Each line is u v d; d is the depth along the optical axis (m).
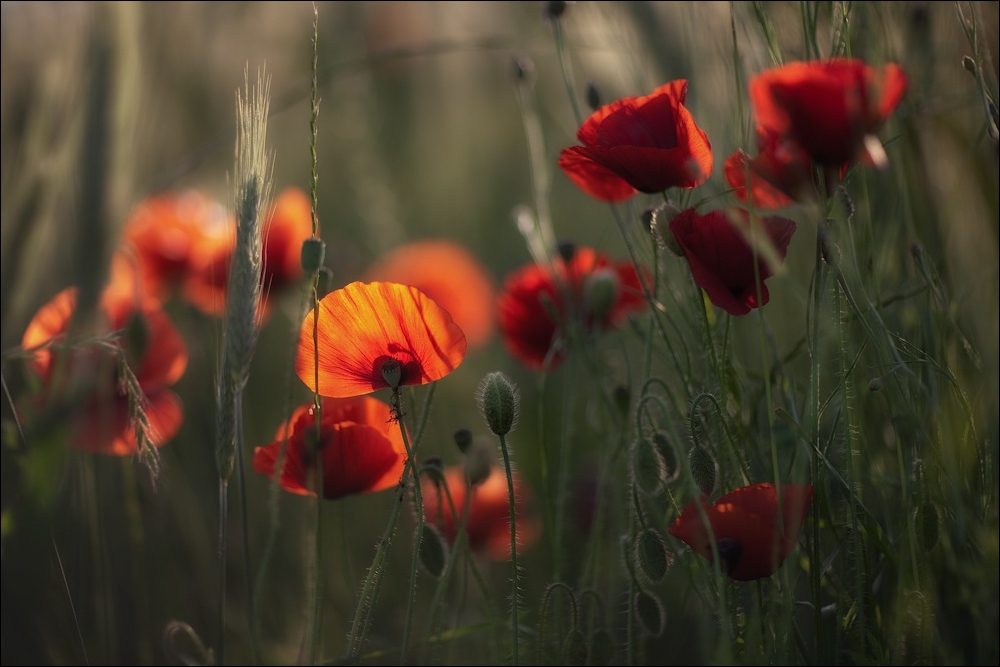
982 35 1.31
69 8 1.34
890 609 1.30
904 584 1.26
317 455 1.24
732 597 1.26
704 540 1.21
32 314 1.35
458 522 1.28
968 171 1.32
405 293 1.21
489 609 1.31
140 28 1.35
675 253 1.24
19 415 1.29
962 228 1.34
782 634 1.24
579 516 1.50
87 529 1.37
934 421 1.27
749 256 1.23
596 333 1.36
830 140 1.21
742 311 1.22
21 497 1.24
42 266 1.35
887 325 1.32
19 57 1.35
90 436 1.31
